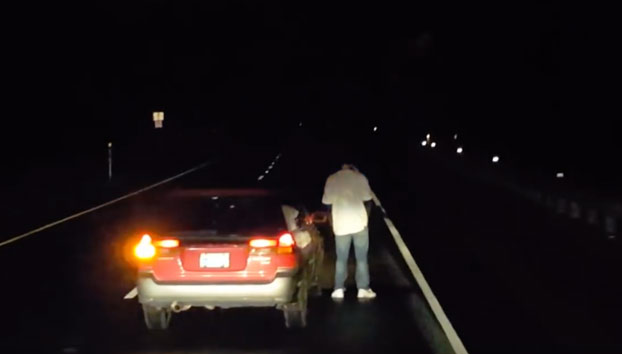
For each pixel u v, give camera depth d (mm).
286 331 11578
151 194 37562
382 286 15250
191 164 62594
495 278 16141
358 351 10430
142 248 11078
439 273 16812
